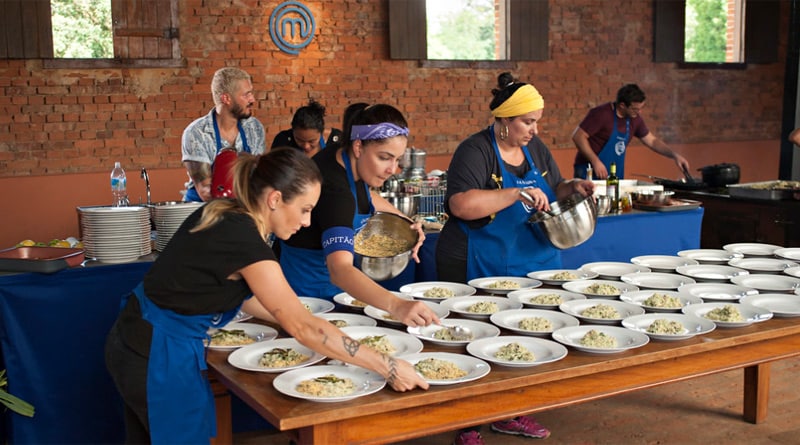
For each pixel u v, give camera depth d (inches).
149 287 88.7
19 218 269.1
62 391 132.0
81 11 281.9
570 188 143.7
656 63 384.5
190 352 89.7
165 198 288.5
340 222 103.4
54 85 271.3
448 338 105.0
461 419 87.7
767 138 422.6
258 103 302.4
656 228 183.2
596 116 239.9
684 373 102.3
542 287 135.3
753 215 219.6
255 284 83.7
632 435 142.8
